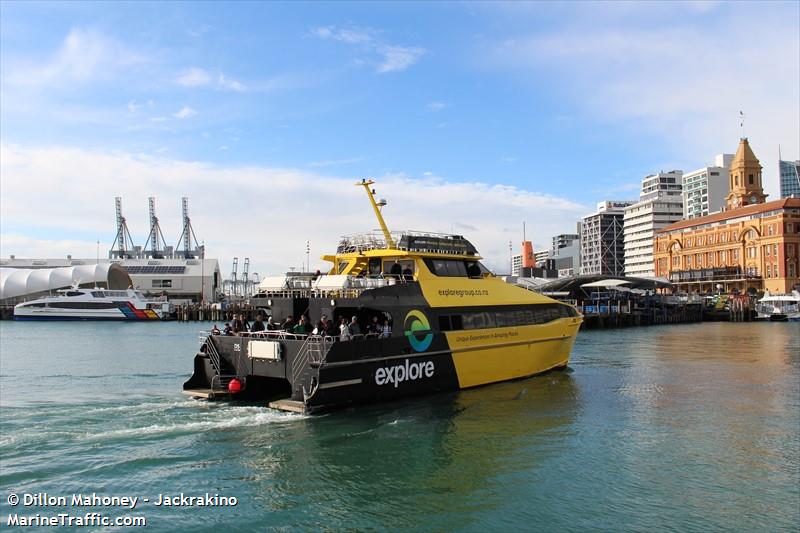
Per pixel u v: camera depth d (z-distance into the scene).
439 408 19.20
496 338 22.97
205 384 20.69
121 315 90.31
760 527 11.05
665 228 123.56
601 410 19.70
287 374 17.83
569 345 27.92
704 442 16.16
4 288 101.06
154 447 14.66
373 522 11.05
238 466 13.53
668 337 52.84
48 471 13.02
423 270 21.45
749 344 44.97
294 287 21.45
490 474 13.51
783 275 92.62
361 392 18.03
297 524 10.89
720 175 169.00
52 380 26.17
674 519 11.35
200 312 92.31
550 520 11.24
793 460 14.69
